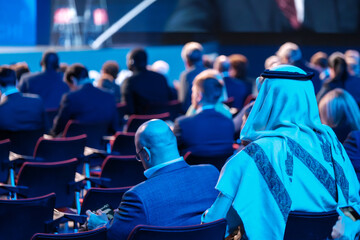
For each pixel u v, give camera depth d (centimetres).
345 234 277
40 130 668
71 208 550
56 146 593
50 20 1912
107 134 750
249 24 1939
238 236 279
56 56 884
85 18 1944
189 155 513
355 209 282
